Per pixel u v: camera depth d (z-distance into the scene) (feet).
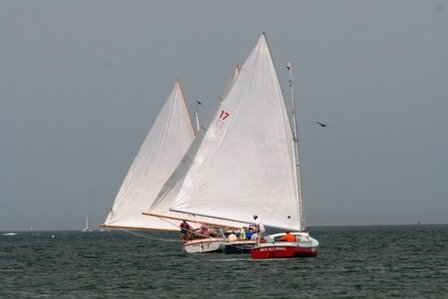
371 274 560.20
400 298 439.22
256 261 647.97
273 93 650.43
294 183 645.92
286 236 651.25
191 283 514.27
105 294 470.39
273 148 652.48
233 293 463.83
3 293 483.92
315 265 620.90
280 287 486.38
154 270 619.26
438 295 449.48
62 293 479.00
